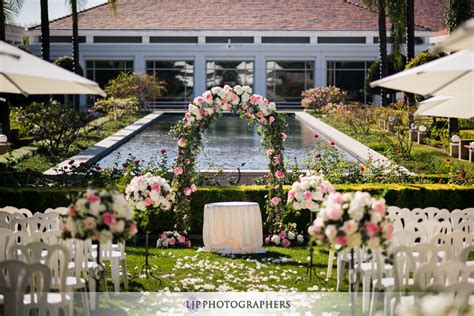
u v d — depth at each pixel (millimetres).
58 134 19797
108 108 30062
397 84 6719
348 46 40750
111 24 41469
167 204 8047
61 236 5961
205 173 12906
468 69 5934
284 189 11023
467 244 6559
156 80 39469
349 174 12391
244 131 27891
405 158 17594
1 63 6387
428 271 5766
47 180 12234
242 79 41094
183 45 40688
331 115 29938
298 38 40969
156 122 31125
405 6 26797
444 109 7898
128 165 11789
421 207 11062
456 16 21234
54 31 40188
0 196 10828
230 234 9680
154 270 8633
